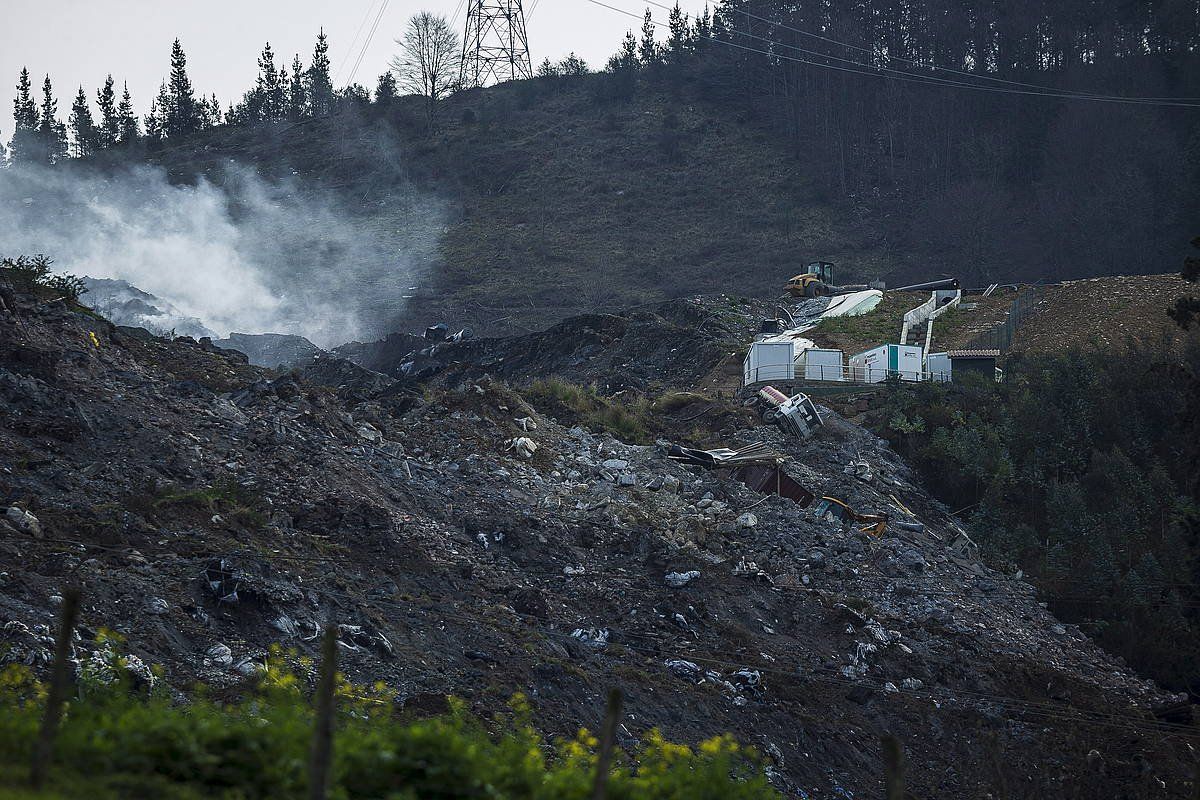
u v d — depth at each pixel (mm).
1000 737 127938
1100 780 126375
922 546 173000
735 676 118688
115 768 38500
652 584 134125
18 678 56594
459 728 50875
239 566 96250
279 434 137500
